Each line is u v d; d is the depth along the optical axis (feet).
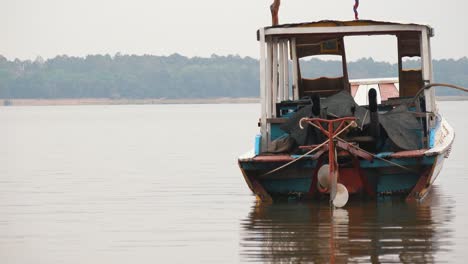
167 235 72.49
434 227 72.95
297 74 97.86
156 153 163.73
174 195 97.40
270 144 86.89
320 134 84.99
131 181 112.37
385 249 64.64
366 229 72.43
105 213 84.94
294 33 87.97
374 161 82.07
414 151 83.56
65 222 79.92
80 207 89.10
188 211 85.10
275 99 93.30
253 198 93.76
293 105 90.99
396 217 77.56
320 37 96.17
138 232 74.18
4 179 116.98
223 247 67.15
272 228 74.23
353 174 84.69
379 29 87.04
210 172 122.83
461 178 109.60
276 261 61.93
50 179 116.57
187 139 214.90
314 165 83.51
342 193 81.92
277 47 95.25
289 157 82.79
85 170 129.29
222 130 264.11
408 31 88.69
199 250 66.33
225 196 95.86
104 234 73.61
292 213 80.89
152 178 115.65
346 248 65.31
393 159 81.51
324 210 81.92
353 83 118.62
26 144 203.62
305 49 97.40
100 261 63.57
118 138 226.58
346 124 84.38
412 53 96.68
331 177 80.89
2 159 153.69
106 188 104.94
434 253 63.05
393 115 86.58
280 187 86.58
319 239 69.00
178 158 150.10
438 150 82.64
